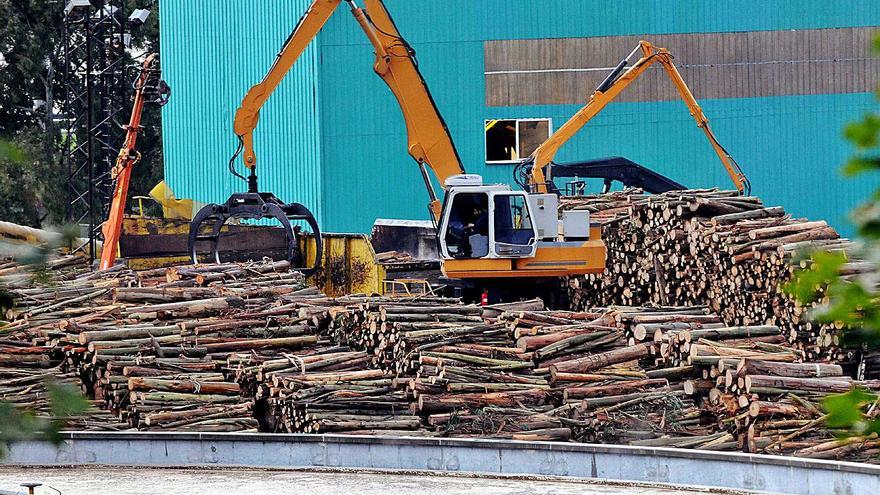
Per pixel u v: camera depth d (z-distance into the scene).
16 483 63.88
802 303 12.94
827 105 168.00
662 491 62.47
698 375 77.81
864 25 167.00
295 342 82.06
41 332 79.69
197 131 195.38
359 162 171.50
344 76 170.88
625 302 110.06
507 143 171.12
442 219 105.69
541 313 83.19
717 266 97.94
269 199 122.38
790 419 70.31
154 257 129.38
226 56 187.62
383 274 121.44
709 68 168.75
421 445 68.62
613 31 169.38
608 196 125.06
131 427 74.81
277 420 77.81
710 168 169.75
